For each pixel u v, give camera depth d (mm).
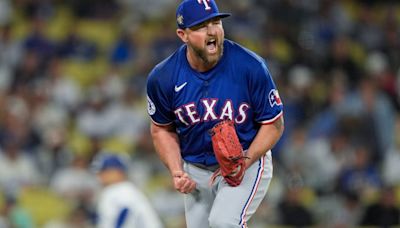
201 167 22422
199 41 20781
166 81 21719
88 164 51625
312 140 56312
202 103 21516
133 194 35188
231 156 20781
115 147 56375
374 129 56875
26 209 50188
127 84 60938
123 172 35438
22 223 46031
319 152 53938
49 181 52594
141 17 70562
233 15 68625
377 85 62906
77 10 72125
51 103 59562
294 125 58375
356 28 73188
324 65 66500
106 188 35375
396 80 66250
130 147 56250
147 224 34938
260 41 67812
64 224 48094
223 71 21438
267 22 70562
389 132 57406
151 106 22250
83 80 64438
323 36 70938
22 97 58375
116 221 34500
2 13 69625
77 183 50625
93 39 69688
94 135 57625
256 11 70875
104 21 71875
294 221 48938
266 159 22266
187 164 22609
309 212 49469
